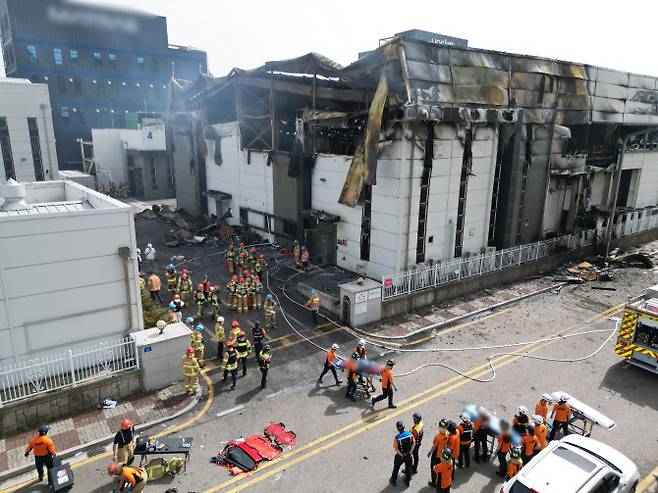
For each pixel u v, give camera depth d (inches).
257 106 1191.6
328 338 721.6
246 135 1253.1
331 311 810.2
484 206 977.5
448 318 799.1
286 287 928.3
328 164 995.9
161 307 838.5
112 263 565.3
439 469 389.1
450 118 828.6
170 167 2082.9
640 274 1064.2
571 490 362.3
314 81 990.4
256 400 557.9
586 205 1227.2
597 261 1139.3
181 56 2652.6
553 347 703.1
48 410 501.0
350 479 431.2
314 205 1058.1
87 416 513.3
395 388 542.0
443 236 919.0
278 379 605.0
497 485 426.0
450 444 404.2
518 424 430.6
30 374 520.1
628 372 630.5
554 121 1039.6
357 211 932.0
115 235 560.7
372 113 810.8
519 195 1005.8
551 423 504.1
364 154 840.9
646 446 483.5
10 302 509.0
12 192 597.9
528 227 1064.8
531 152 1007.6
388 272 879.1
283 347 692.1
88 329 563.2
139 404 538.9
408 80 781.3
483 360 661.3
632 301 807.7
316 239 1059.9
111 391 540.1
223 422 514.9
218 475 434.3
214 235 1325.0
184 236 1282.0
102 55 2418.8
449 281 884.0
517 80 951.6
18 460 443.2
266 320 747.4
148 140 1996.8
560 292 948.0
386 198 854.5
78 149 2450.8
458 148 884.6
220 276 1007.6
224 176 1393.9
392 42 799.7
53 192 770.8
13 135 1158.3
